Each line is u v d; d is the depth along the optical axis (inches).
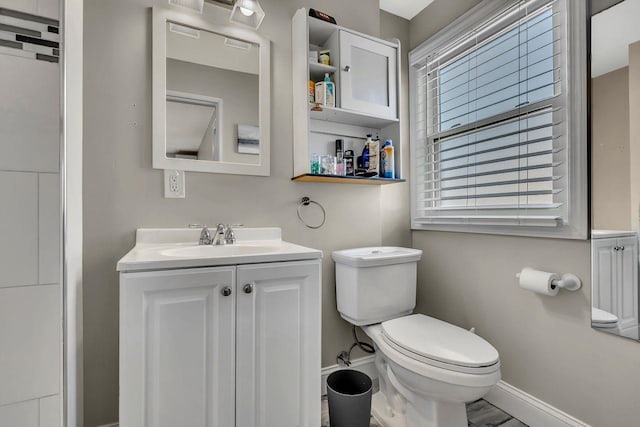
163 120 53.6
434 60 78.5
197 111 56.6
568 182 51.0
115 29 50.9
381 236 79.6
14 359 28.2
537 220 54.9
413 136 83.9
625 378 44.6
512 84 61.0
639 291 42.3
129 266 34.4
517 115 61.0
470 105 71.1
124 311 34.3
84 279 47.9
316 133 69.2
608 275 46.0
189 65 56.2
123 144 50.9
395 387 54.9
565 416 51.5
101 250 49.1
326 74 63.4
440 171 76.6
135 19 52.4
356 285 60.1
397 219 83.4
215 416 38.4
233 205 59.4
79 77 45.0
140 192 52.1
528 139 58.9
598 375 47.6
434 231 78.3
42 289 29.2
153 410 35.4
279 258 42.6
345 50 64.2
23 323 28.5
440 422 46.6
